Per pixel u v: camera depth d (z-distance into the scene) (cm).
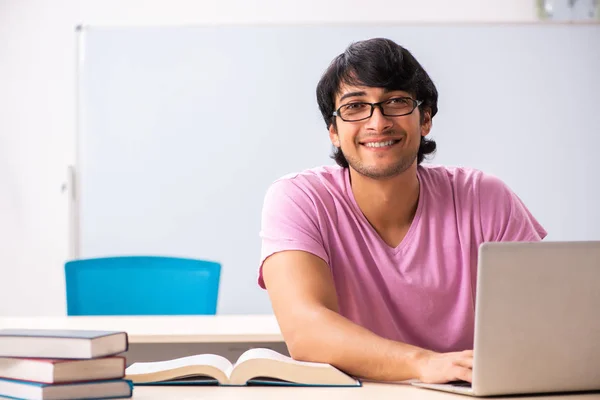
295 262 161
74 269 264
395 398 117
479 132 400
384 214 173
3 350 114
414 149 168
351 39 402
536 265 112
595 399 116
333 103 174
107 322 228
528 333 114
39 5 430
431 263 172
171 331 209
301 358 147
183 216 405
